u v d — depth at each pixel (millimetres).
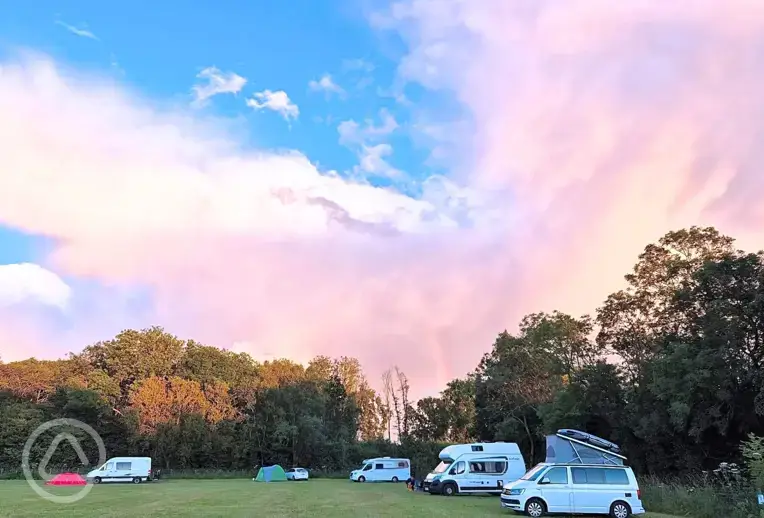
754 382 28469
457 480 32719
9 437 58844
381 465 55500
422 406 80375
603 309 39000
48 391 68250
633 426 35375
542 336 47688
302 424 72438
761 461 17047
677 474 33719
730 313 29703
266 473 55188
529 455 51875
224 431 68688
